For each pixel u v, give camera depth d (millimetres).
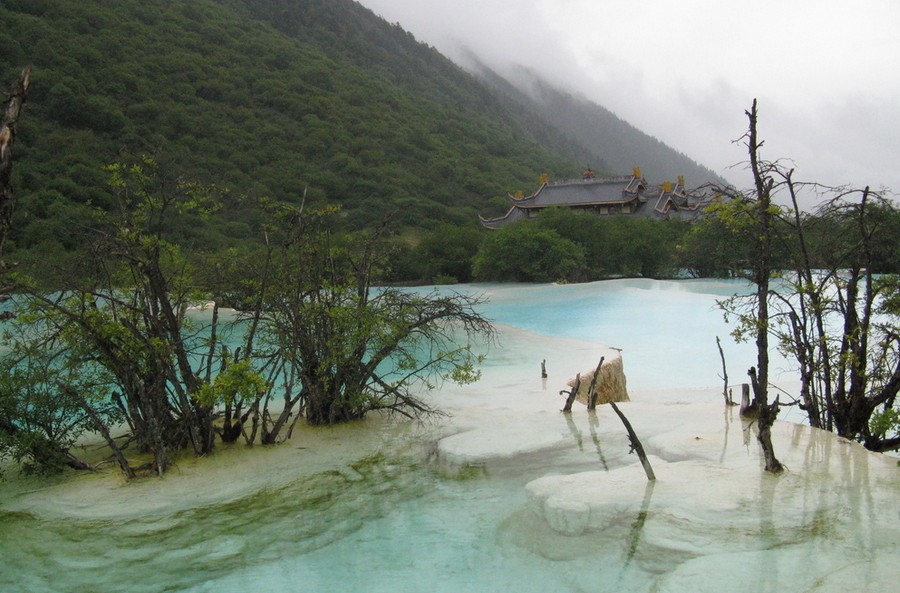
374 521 5781
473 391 10539
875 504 5281
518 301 28734
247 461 7223
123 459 6691
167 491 6445
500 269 38031
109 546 5410
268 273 8109
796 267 7859
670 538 4973
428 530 5559
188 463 7152
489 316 24094
